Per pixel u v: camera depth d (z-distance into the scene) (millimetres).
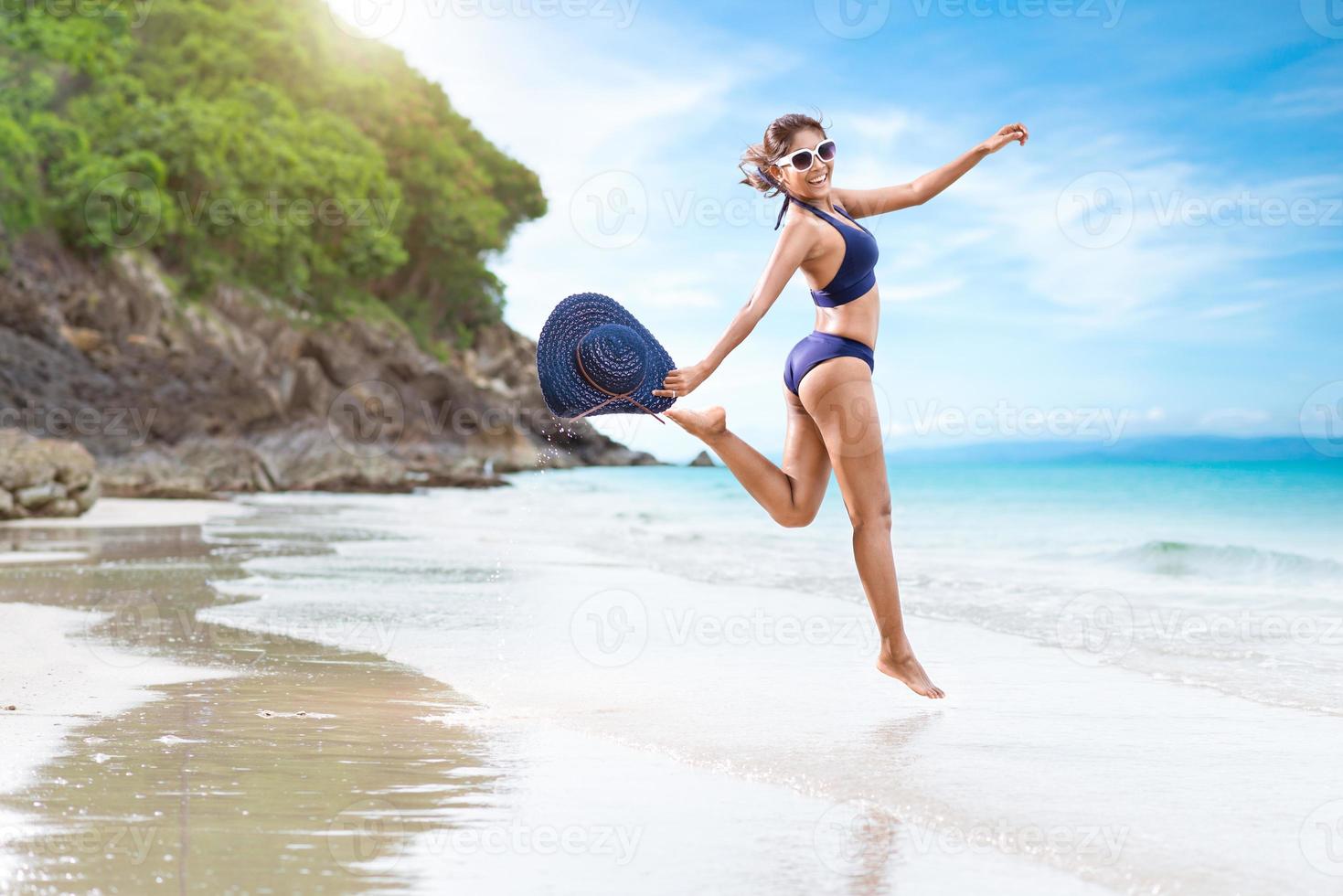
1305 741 3709
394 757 3527
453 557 11234
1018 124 4758
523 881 2451
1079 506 20500
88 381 33281
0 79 40188
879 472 4375
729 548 13305
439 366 60000
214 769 3330
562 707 4316
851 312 4406
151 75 53531
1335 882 2441
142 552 10930
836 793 3141
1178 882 2451
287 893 2357
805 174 4305
